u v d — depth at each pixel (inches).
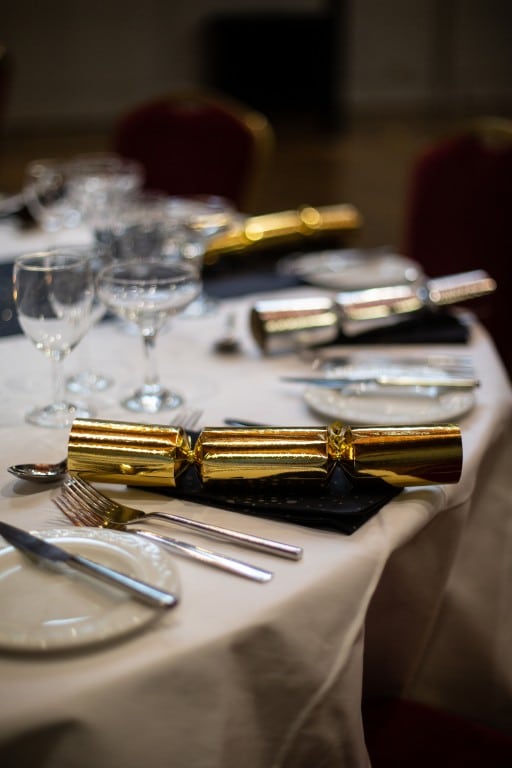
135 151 107.7
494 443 39.8
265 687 25.9
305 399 39.1
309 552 28.4
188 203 77.1
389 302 50.4
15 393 41.7
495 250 89.4
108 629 23.6
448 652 42.5
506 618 42.9
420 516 31.0
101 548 27.1
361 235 194.2
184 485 31.9
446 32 371.6
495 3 371.9
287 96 339.6
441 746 36.6
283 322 46.8
